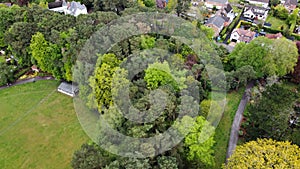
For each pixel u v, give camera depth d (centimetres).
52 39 5344
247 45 5688
